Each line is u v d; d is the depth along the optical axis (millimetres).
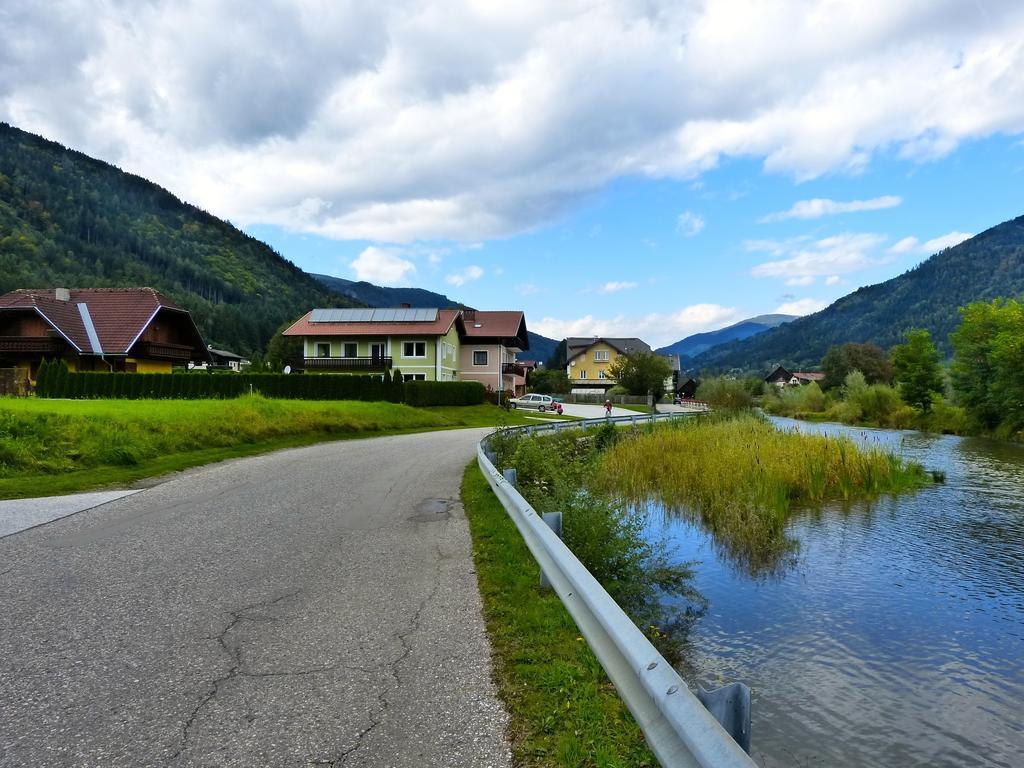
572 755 2639
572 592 3734
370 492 10203
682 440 20359
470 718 2973
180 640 3930
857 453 17516
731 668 5809
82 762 2578
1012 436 34281
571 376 88562
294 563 5836
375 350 51750
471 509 8695
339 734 2818
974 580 8703
